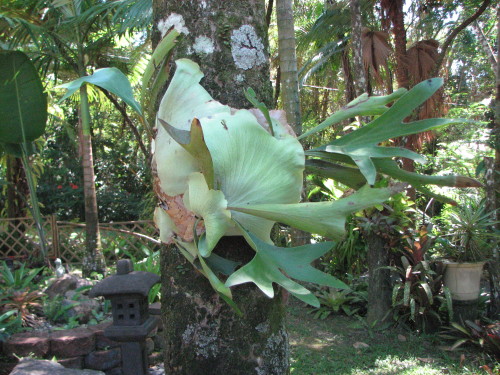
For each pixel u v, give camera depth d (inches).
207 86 47.2
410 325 175.6
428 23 281.6
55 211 429.7
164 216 41.5
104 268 236.1
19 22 183.0
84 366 136.9
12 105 150.8
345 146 42.4
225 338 45.6
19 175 282.7
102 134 505.0
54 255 271.9
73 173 450.6
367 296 194.4
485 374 131.6
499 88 192.5
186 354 46.1
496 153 195.6
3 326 140.1
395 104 42.1
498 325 149.9
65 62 231.9
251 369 45.8
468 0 260.8
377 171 43.6
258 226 40.4
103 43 220.4
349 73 313.6
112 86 44.4
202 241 39.0
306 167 46.1
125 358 108.0
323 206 36.5
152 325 110.3
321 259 228.1
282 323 49.3
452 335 163.8
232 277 36.1
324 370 137.3
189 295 46.2
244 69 48.3
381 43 275.3
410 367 139.3
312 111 474.6
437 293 170.2
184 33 47.8
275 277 37.4
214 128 38.0
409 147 243.6
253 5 50.0
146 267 195.5
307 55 383.6
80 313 160.1
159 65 48.3
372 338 165.3
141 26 195.9
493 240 170.2
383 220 171.0
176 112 41.3
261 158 38.3
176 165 39.4
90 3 214.5
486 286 217.0
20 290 168.7
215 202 36.6
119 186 468.8
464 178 37.9
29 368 100.7
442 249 185.3
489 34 460.8
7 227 272.5
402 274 172.7
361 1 270.1
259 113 41.3
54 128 425.4
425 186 41.5
